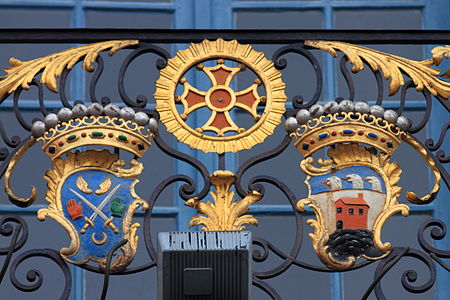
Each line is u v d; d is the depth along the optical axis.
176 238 9.31
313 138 10.00
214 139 10.02
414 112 11.99
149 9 12.10
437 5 12.19
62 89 10.16
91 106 9.98
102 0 12.11
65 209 9.84
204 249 9.29
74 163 9.92
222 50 10.20
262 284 9.82
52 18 12.09
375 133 10.00
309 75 12.02
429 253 9.91
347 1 12.17
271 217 11.71
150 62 12.05
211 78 10.13
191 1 12.12
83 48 10.23
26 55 12.02
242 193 9.94
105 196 9.88
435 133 11.92
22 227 9.91
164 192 11.73
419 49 12.16
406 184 11.85
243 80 11.99
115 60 12.04
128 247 9.81
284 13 12.12
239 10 12.12
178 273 9.27
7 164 10.03
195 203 9.90
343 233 9.86
